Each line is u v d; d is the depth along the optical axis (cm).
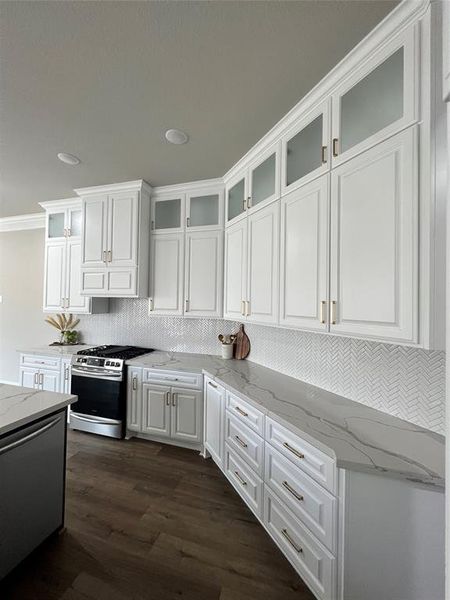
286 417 141
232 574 140
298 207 163
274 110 168
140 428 270
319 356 189
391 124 112
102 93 156
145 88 152
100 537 160
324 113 146
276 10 110
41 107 169
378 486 106
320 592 116
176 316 283
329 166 141
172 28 118
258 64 135
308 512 125
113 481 212
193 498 195
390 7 108
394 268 110
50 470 152
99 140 204
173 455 251
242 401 183
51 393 167
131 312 345
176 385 257
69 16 114
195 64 136
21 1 108
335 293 136
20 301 400
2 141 207
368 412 147
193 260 278
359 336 124
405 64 107
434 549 102
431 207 100
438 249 100
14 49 128
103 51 129
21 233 400
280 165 181
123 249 282
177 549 153
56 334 388
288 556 136
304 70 138
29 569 139
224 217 267
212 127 187
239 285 230
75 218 330
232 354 285
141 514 179
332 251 138
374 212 118
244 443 178
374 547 106
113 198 286
